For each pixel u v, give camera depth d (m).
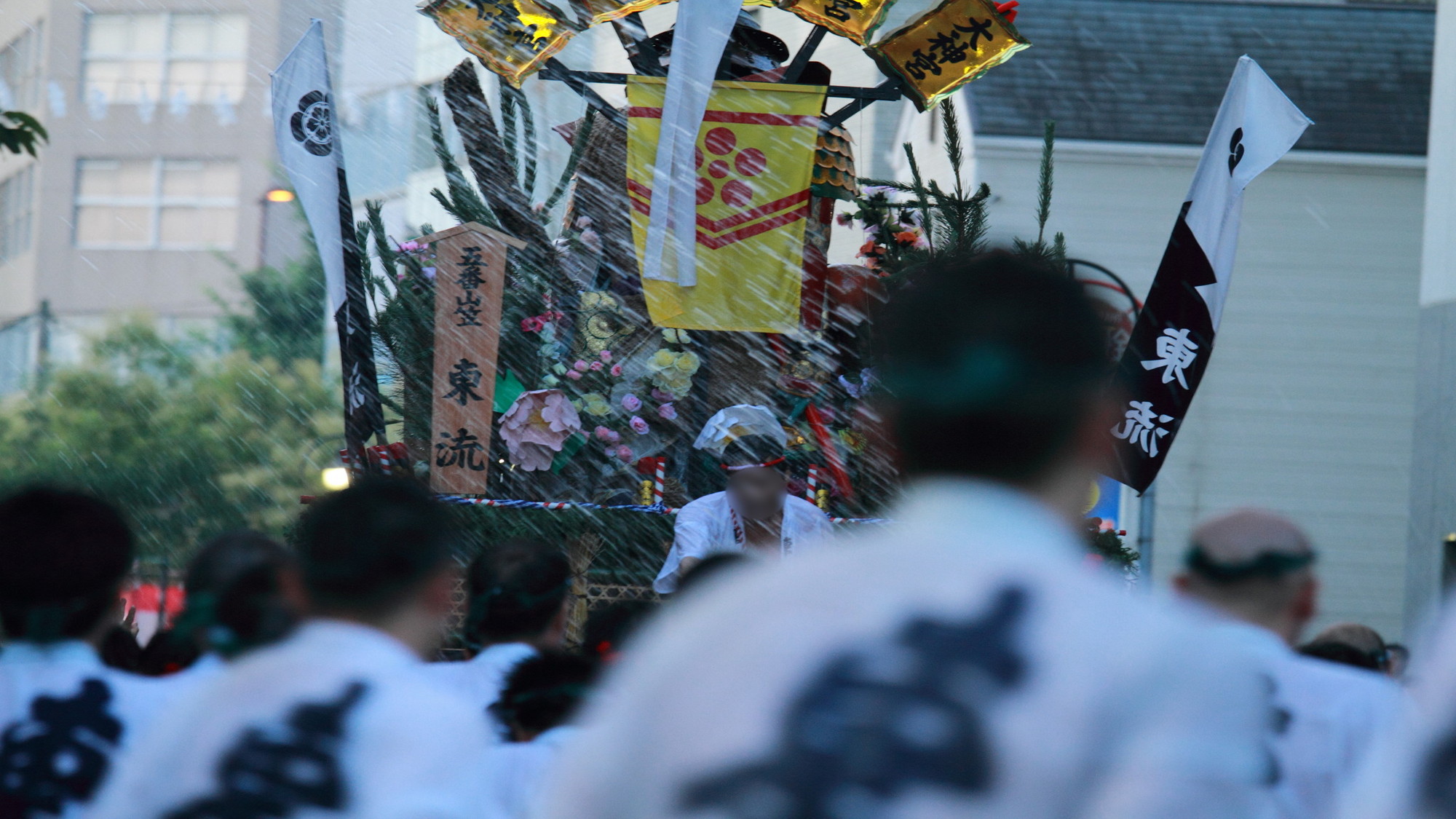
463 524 13.58
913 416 2.91
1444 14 23.38
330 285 15.45
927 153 32.69
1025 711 2.50
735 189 15.81
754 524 13.05
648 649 2.83
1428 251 23.42
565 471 15.24
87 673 5.16
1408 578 23.34
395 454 15.21
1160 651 2.54
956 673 2.54
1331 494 29.52
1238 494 29.38
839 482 15.33
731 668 2.67
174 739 3.99
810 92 15.96
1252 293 29.77
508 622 6.99
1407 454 29.64
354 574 4.38
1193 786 2.41
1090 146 29.02
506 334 15.86
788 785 2.53
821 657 2.62
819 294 16.78
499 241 14.30
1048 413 2.83
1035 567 2.68
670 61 15.42
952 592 2.65
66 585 5.16
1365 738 5.89
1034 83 30.69
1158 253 29.12
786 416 16.20
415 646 4.55
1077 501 2.95
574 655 6.38
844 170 17.02
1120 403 3.05
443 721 3.98
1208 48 32.56
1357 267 29.83
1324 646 8.37
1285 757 5.91
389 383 16.61
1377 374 29.73
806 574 2.77
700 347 16.44
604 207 17.14
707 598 2.86
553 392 14.84
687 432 16.12
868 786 2.48
